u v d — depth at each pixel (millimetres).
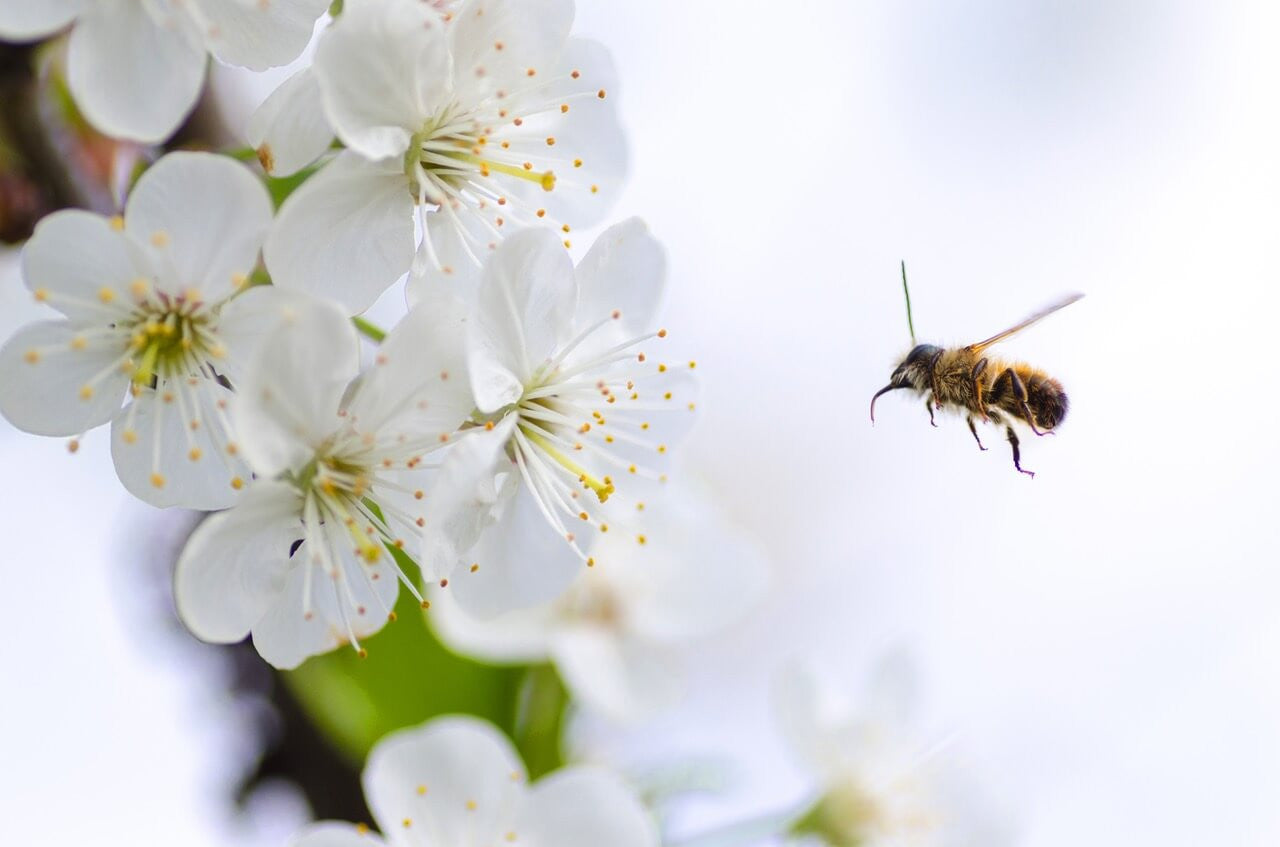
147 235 259
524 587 273
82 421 263
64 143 267
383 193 267
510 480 270
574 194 276
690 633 303
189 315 262
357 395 263
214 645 285
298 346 258
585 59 274
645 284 273
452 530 264
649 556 304
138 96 258
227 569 262
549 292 267
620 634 302
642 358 273
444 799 275
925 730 308
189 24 259
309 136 263
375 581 266
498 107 270
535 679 297
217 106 279
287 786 287
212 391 263
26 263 259
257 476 264
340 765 287
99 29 258
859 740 306
